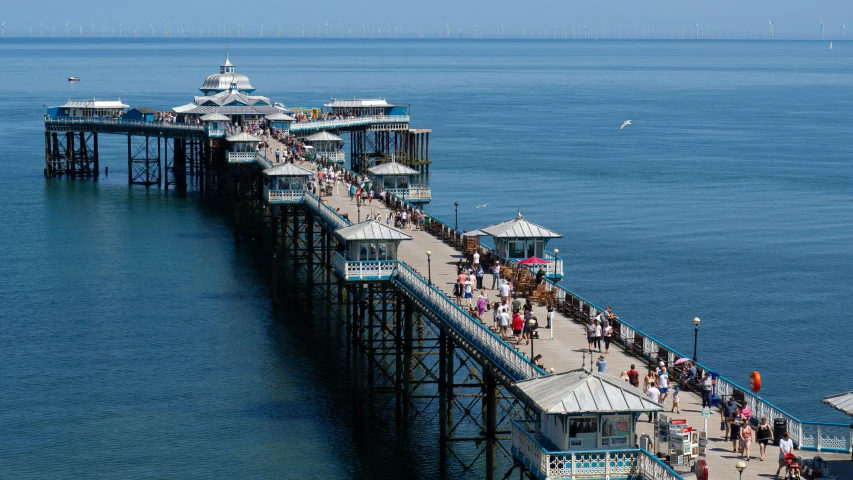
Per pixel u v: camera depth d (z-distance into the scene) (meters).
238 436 77.31
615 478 49.00
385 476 71.19
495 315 72.44
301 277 126.00
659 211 170.50
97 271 127.50
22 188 193.12
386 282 85.94
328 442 76.62
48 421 79.62
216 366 92.75
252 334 102.38
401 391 82.44
